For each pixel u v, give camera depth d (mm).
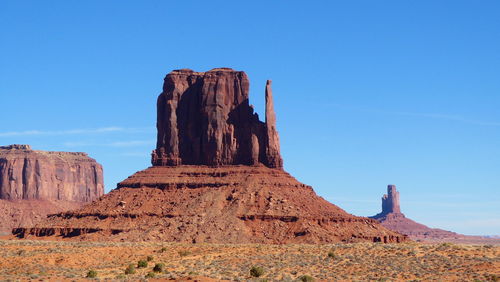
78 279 134875
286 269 151375
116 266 167625
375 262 154875
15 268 163375
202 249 194000
